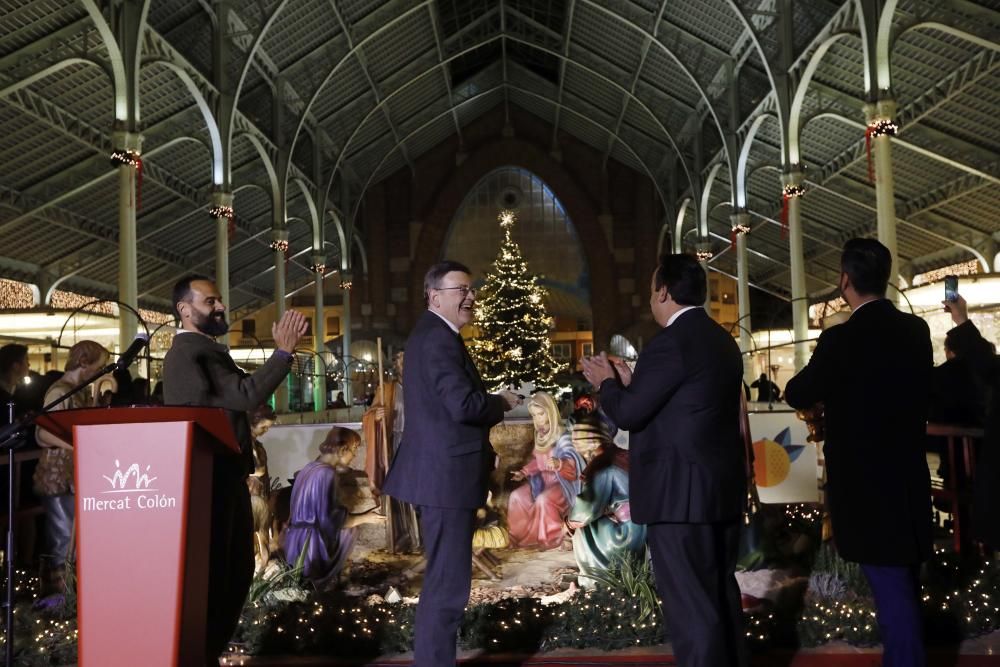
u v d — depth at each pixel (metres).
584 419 6.34
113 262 24.33
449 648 3.44
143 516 2.86
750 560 5.31
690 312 3.29
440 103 33.19
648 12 22.61
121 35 14.14
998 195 20.69
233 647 4.34
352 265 38.41
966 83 16.52
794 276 18.50
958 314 4.11
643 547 5.02
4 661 4.13
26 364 6.35
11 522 3.35
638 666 4.02
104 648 2.81
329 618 4.50
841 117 19.20
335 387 28.23
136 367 13.68
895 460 3.22
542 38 28.66
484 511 5.67
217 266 18.80
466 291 3.64
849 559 3.26
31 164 18.20
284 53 22.19
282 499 5.82
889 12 13.97
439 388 3.40
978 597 4.53
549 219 38.53
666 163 32.72
